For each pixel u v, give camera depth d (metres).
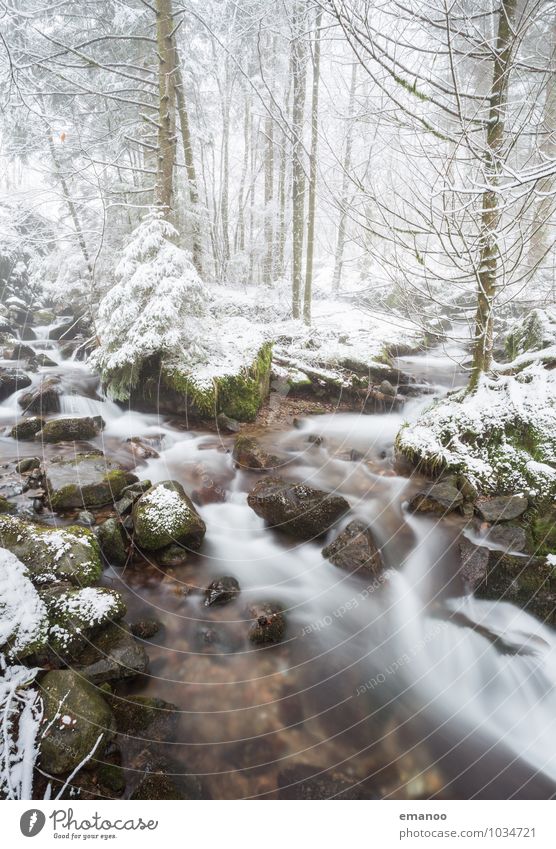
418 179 3.39
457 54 3.46
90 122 11.12
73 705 2.26
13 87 7.55
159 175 7.67
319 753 2.47
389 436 6.70
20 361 9.22
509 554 3.64
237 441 5.93
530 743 2.65
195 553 3.89
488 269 3.96
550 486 3.90
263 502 4.31
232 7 11.16
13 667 2.41
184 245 9.36
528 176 2.50
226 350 7.37
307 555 4.05
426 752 2.54
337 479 5.28
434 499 4.27
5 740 2.08
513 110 3.71
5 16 7.68
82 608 2.76
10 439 5.78
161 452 5.80
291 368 8.60
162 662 2.90
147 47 11.02
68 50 7.17
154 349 6.36
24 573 2.90
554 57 3.30
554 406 4.31
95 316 9.20
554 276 6.16
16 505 4.01
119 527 3.81
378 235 3.59
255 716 2.64
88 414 7.03
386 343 10.59
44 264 10.41
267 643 3.13
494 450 4.42
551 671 3.00
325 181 3.86
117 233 9.23
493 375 5.09
